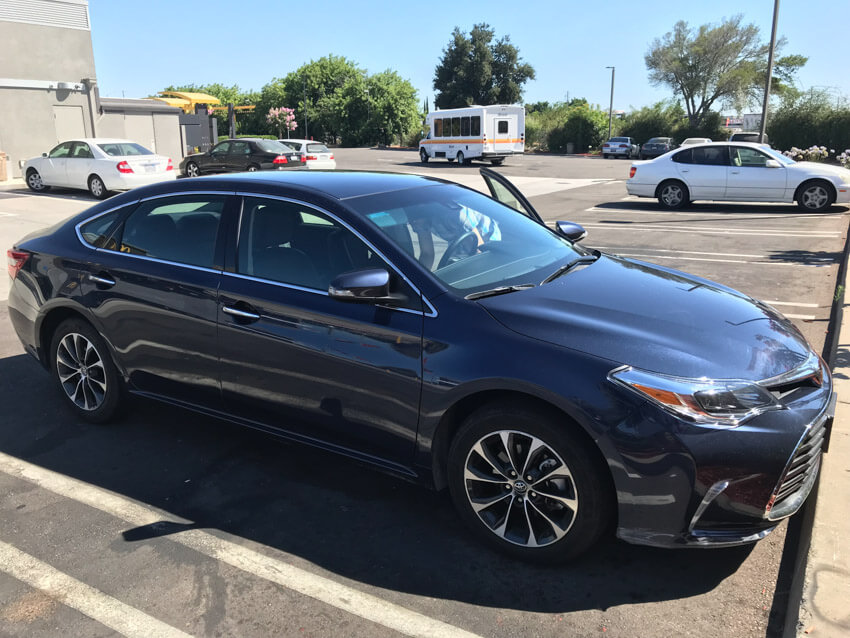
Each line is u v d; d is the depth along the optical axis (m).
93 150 16.50
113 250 3.89
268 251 3.35
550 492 2.67
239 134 79.38
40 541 2.99
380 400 2.96
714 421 2.42
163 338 3.64
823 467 3.29
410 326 2.86
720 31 55.47
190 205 3.69
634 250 9.57
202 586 2.69
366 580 2.71
